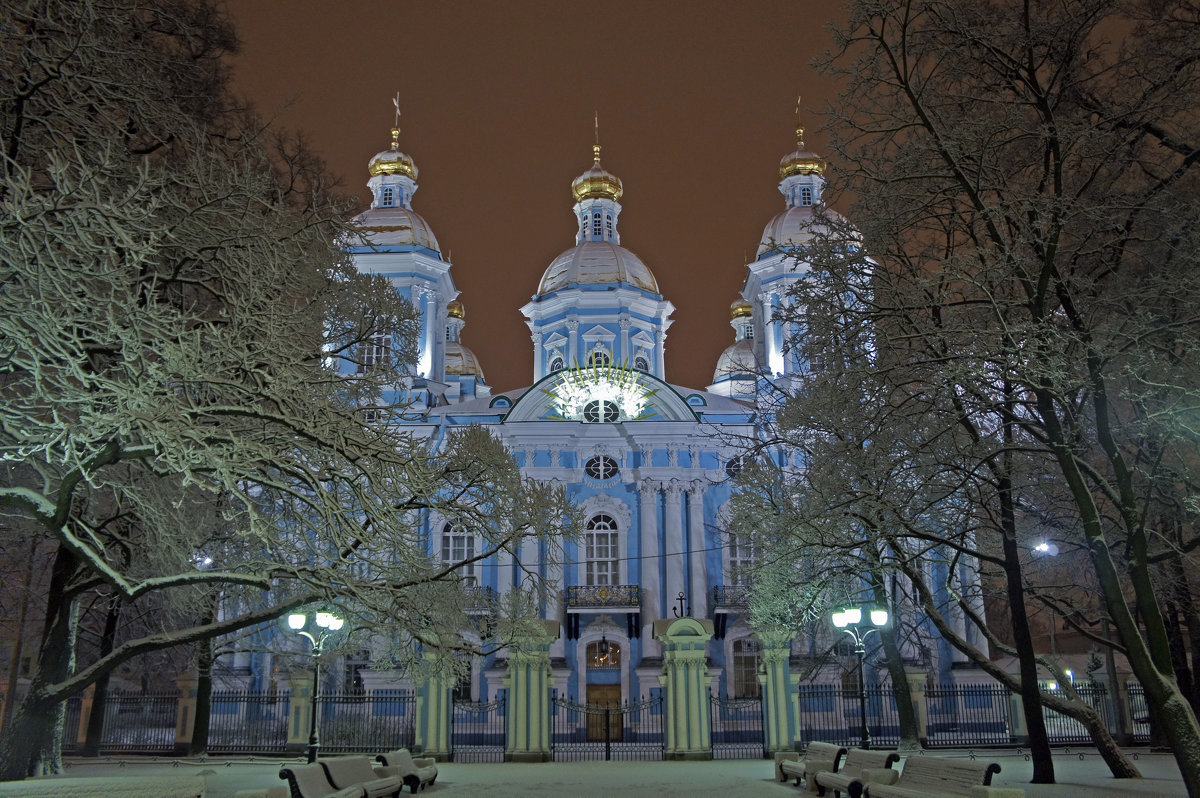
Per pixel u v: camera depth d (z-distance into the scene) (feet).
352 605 50.88
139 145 52.34
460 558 123.03
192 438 35.58
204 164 44.52
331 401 51.01
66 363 37.29
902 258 53.26
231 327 42.65
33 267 35.55
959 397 51.19
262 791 36.14
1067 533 62.13
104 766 72.49
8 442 43.32
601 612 118.93
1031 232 45.42
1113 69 50.19
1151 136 52.21
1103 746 57.11
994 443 54.08
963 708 113.19
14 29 42.19
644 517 123.95
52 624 54.24
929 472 55.01
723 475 126.72
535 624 75.51
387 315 59.93
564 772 65.92
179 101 55.01
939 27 48.75
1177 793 48.16
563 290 155.12
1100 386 45.57
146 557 57.31
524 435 127.24
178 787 35.27
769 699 77.82
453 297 154.81
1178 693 41.57
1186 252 46.52
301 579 44.24
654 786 56.08
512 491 51.93
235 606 74.08
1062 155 46.62
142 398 34.55
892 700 111.86
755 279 147.43
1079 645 156.76
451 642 50.67
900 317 50.03
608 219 169.78
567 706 78.13
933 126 49.34
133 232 39.47
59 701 45.73
